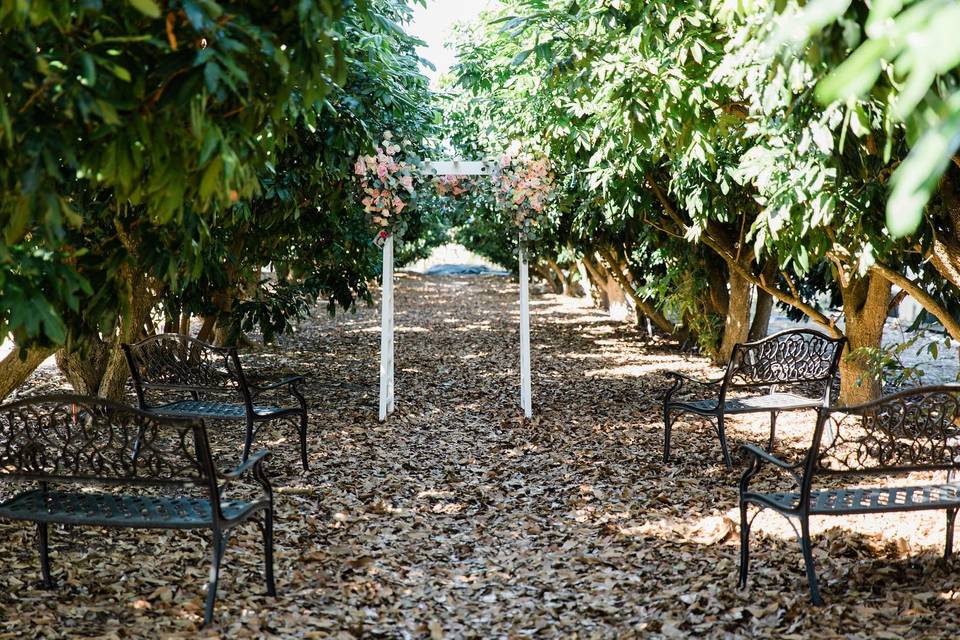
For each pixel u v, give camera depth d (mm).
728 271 14320
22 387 10938
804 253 5574
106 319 3936
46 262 3186
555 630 4254
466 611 4516
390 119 9195
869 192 5141
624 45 5910
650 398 11117
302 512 6184
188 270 4262
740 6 3623
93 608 4273
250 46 3000
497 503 6566
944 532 5301
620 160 8742
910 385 11078
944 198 5246
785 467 4469
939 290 7617
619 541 5594
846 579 4668
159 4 2809
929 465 4746
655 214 12039
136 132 2842
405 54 9789
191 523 4121
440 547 5562
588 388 12039
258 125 3355
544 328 21203
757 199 5852
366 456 8008
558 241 14875
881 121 4445
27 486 6328
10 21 2545
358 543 5582
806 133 4793
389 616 4434
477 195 9516
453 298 32969
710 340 14359
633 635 4117
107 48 2820
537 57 6094
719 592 4578
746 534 4680
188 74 2703
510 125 11695
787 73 3525
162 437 8273
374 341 18375
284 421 9430
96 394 8820
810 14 1591
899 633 3951
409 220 9633
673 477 7195
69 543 5230
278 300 11211
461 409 10461
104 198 4914
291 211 8766
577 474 7387
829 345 7879
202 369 7312
